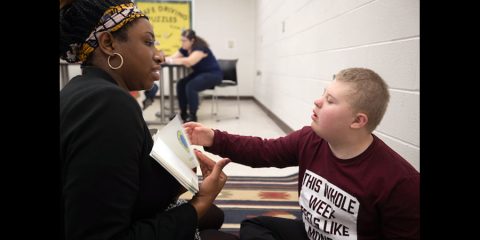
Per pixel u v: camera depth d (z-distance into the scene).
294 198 1.81
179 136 0.74
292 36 3.13
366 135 0.80
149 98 3.58
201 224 1.02
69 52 0.62
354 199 0.78
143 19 0.62
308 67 2.53
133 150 0.52
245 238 0.95
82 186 0.47
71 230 0.47
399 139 1.19
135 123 0.53
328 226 0.83
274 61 4.25
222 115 4.79
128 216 0.52
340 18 1.81
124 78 0.63
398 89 1.20
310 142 0.93
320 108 0.81
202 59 4.09
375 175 0.76
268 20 4.80
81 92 0.52
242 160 1.01
